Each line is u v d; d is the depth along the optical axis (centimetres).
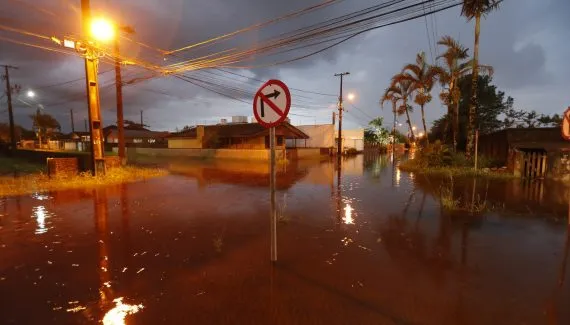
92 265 469
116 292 383
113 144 4841
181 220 737
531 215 761
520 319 320
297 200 988
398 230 643
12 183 1287
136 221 727
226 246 550
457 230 642
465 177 1546
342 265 461
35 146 5009
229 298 365
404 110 3030
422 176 1625
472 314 329
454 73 2205
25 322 321
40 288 396
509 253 507
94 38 1398
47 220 738
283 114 429
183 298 366
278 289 386
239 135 3088
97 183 1333
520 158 1509
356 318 321
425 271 438
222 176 1670
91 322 320
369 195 1076
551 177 1435
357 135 4909
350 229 654
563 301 355
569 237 561
